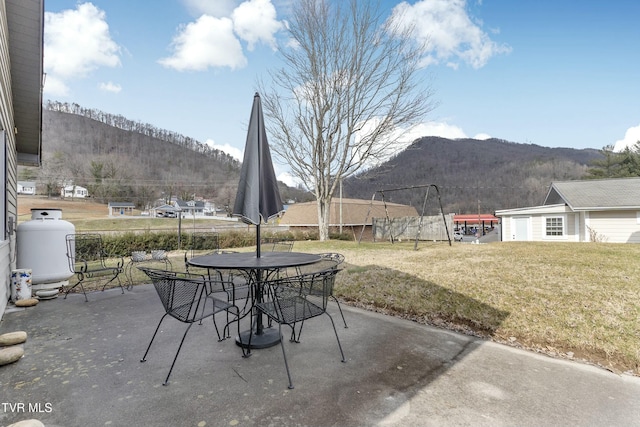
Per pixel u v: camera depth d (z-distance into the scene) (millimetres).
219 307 2691
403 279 4668
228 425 1687
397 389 2066
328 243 11367
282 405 1878
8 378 2195
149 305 4094
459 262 5621
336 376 2234
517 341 2893
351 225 21172
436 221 12125
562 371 2334
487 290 3949
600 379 2229
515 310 3385
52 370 2312
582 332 2873
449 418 1765
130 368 2348
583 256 5723
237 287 3182
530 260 5453
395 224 13234
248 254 3607
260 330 2941
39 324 3348
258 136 3053
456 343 2848
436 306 3705
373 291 4379
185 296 2463
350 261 6652
